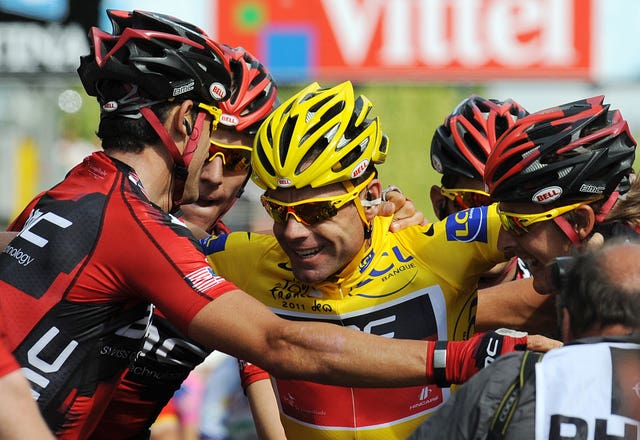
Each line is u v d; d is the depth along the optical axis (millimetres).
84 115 53219
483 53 37812
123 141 8523
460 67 37781
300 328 7742
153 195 8617
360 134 8945
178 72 8438
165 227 8055
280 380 9789
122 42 8430
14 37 33844
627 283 6547
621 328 6578
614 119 8820
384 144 9617
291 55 37875
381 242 9641
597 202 8570
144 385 9453
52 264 7996
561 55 37469
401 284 9484
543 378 6516
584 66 37438
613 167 8516
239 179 11047
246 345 7805
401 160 56031
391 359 7574
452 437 6688
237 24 37812
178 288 7883
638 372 6430
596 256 6742
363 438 9469
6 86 40688
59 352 8016
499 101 12484
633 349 6496
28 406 6426
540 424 6395
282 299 9633
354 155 8922
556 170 8336
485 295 10039
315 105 8938
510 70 37875
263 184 9016
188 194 8945
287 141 8820
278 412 10969
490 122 11625
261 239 9875
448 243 9430
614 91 38469
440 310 9469
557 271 6926
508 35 37656
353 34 37750
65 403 8102
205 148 8914
